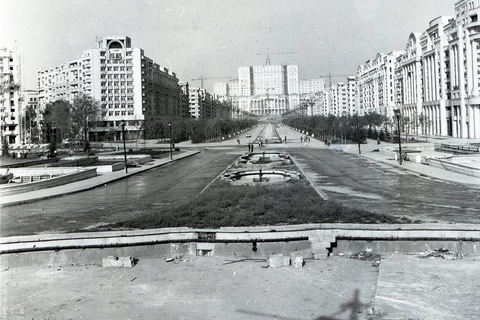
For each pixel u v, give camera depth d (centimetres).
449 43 10625
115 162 6072
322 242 1719
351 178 4094
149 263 1692
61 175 4631
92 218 2616
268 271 1549
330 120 11300
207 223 2164
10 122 12150
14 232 2281
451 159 5134
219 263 1667
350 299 1266
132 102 14475
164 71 17650
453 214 2389
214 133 13388
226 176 4181
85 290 1410
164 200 3212
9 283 1498
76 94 14175
